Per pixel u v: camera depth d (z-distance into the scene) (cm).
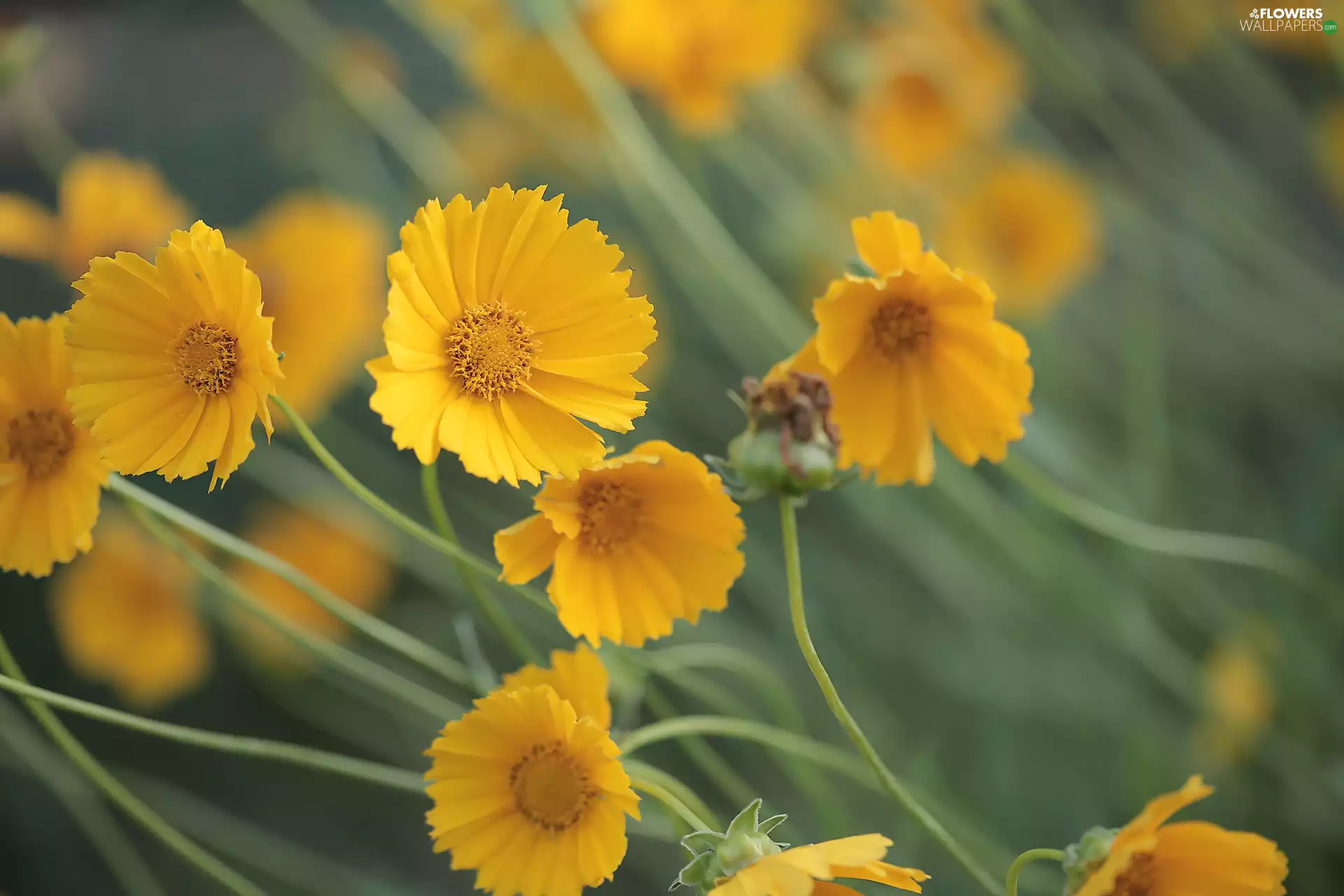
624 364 68
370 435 130
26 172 156
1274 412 124
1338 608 87
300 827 117
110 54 179
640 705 102
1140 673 102
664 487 69
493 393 68
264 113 167
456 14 107
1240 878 69
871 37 118
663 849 100
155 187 88
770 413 69
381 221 129
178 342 67
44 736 120
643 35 91
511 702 67
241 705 123
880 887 88
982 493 101
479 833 68
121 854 85
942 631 112
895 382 71
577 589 69
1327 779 91
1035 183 118
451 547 68
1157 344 109
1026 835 96
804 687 104
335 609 72
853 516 119
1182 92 155
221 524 129
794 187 114
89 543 68
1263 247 115
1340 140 126
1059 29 128
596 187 133
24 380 69
